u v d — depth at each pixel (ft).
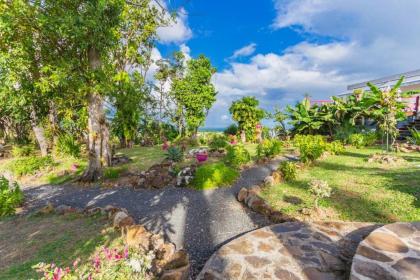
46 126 64.23
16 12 25.09
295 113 68.08
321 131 69.36
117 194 28.09
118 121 69.77
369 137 53.57
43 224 19.01
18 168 41.73
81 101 36.27
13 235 17.12
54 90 31.19
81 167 43.29
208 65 90.38
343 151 44.70
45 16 25.57
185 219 19.51
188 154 49.26
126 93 51.85
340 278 10.41
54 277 8.59
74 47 30.60
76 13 27.78
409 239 11.35
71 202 26.37
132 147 75.36
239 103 74.49
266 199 21.76
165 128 100.53
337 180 26.04
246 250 12.85
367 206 18.33
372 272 9.09
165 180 30.45
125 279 9.71
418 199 18.84
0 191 23.21
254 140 74.23
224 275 10.91
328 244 13.09
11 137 107.55
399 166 31.09
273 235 14.34
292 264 11.46
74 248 14.40
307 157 35.42
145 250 13.47
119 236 15.84
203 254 14.08
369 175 27.17
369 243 11.05
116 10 30.78
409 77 66.33
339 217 16.92
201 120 90.38
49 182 36.94
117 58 53.52
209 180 28.43
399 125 57.31
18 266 12.53
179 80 96.48
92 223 18.58
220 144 57.16
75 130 71.20
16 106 35.81
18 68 27.09
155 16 51.65
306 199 21.07
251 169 36.94
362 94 59.21
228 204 22.48
